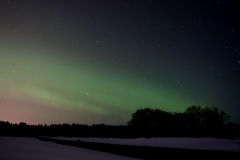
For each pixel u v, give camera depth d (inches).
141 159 529.7
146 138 1563.7
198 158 507.5
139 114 2087.8
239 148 766.5
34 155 407.8
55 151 570.3
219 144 951.6
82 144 971.9
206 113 1910.7
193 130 1851.6
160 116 2004.2
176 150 578.2
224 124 1836.9
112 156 569.3
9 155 375.2
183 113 2003.0
